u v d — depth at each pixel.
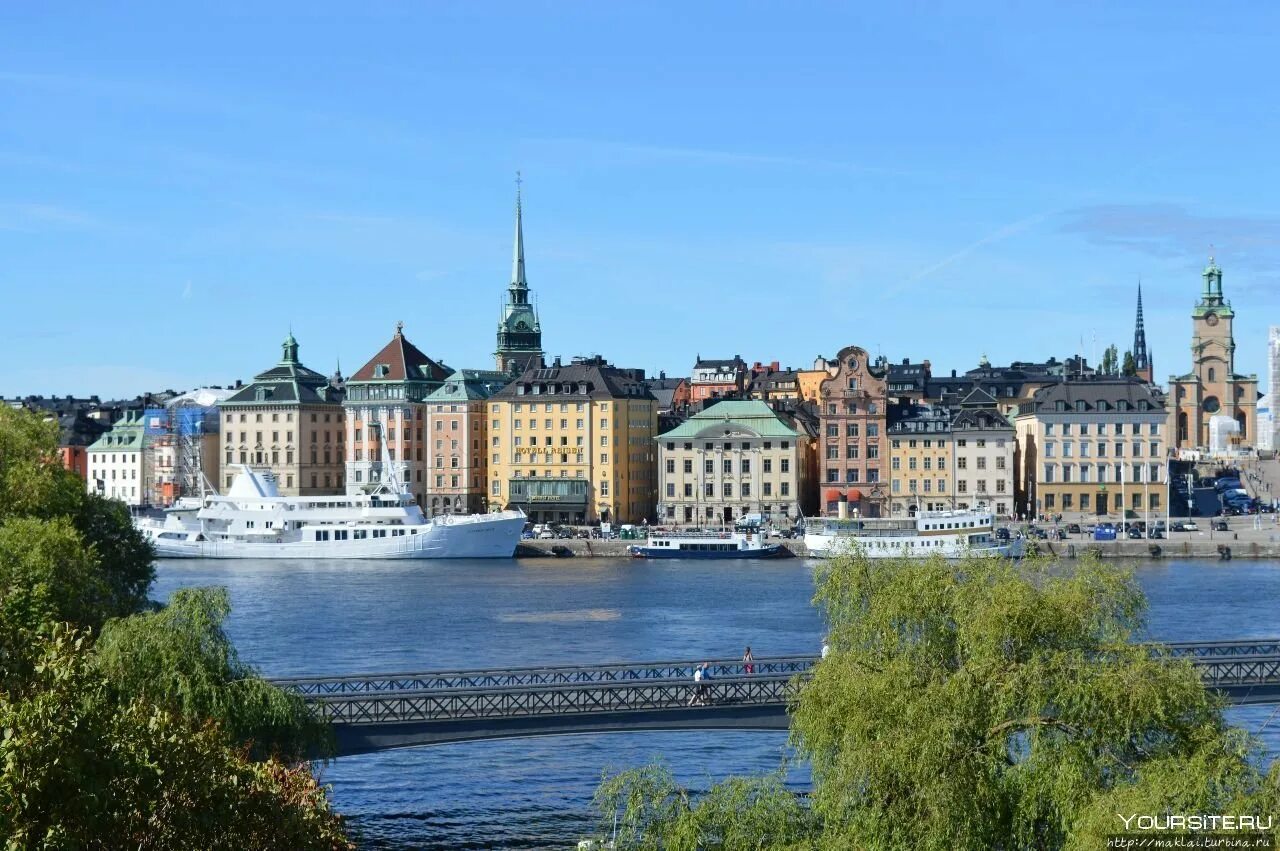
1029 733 64.19
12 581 96.81
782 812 64.38
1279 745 106.12
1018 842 63.03
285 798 54.47
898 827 60.94
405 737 87.75
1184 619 176.38
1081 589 68.69
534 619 183.62
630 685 91.69
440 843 91.12
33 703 47.53
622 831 69.00
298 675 140.62
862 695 65.19
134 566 142.88
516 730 89.38
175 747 51.03
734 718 91.88
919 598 70.94
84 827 47.09
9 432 141.38
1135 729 63.53
